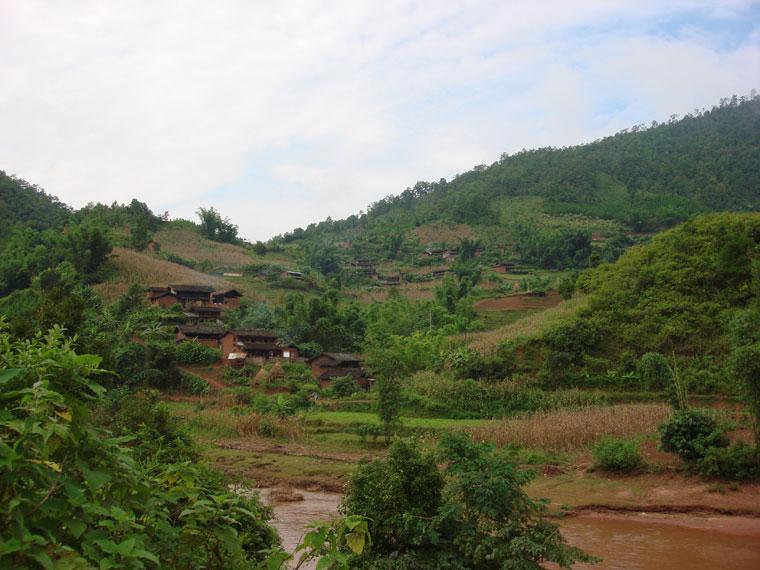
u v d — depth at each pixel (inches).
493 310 3732.8
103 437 203.9
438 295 4106.8
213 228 6186.0
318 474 1343.5
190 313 3390.7
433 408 2036.2
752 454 1139.3
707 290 2468.0
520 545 460.4
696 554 786.2
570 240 5492.1
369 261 6072.8
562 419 1605.6
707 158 7819.9
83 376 192.2
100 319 3065.9
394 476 518.9
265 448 1674.5
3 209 5152.6
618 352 2305.6
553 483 1216.2
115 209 6102.4
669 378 1996.8
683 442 1195.3
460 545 482.9
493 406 2017.7
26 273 3745.1
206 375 2714.1
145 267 4222.4
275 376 2662.4
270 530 424.8
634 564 738.8
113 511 176.6
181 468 265.7
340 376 2770.7
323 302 3565.5
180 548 222.7
